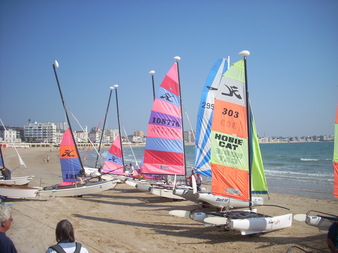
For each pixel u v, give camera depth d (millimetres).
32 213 13055
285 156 70938
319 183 27156
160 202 16234
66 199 16406
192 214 9789
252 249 8703
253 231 9492
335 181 8461
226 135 10039
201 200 12070
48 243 9258
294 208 15156
